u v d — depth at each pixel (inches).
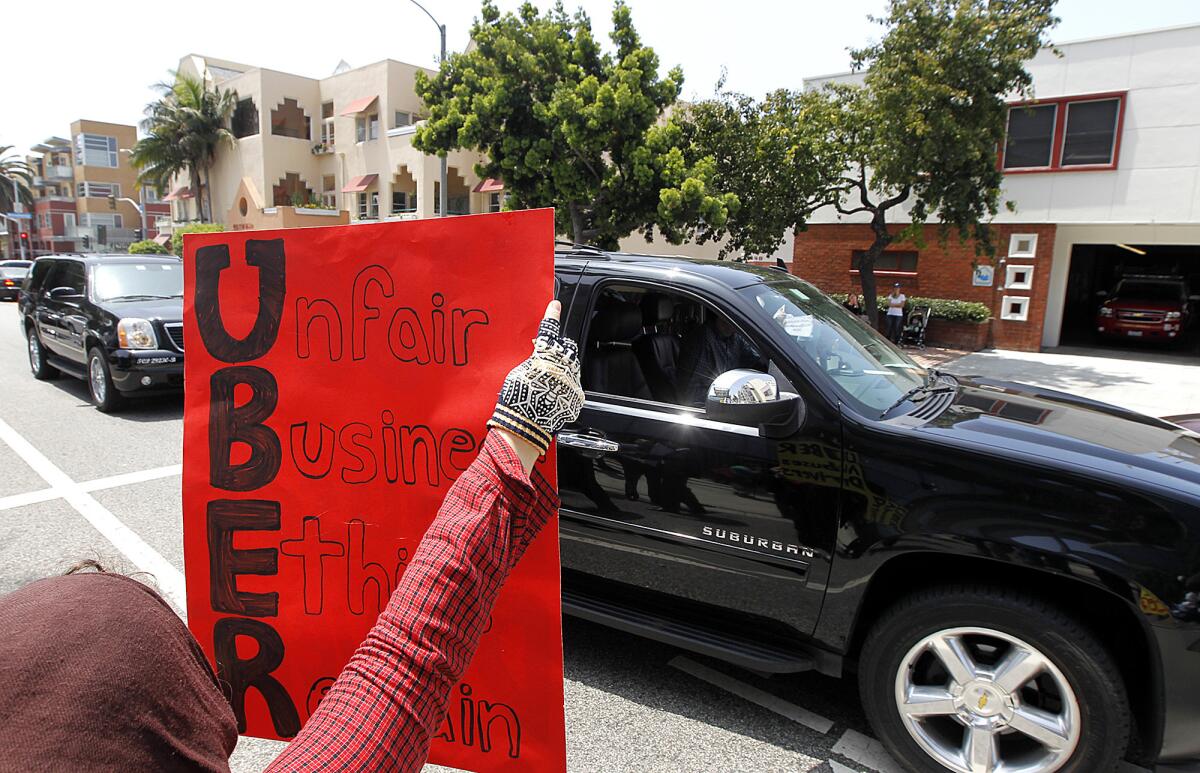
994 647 96.8
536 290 58.5
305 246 65.1
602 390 128.1
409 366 62.6
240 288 66.8
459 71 655.8
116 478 243.9
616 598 127.0
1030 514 91.5
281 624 67.2
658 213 601.6
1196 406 405.7
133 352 321.7
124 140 2498.8
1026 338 659.4
